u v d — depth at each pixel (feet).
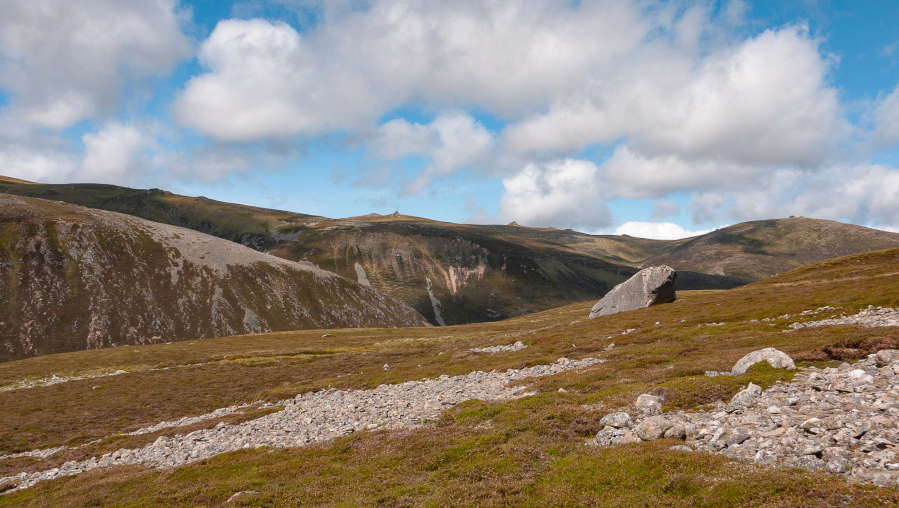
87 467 120.37
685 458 51.34
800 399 62.49
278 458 89.97
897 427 46.62
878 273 323.78
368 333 559.79
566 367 151.12
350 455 83.56
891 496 35.06
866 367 73.15
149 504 73.46
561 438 71.46
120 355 407.85
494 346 271.28
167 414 206.18
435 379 177.88
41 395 261.85
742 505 40.32
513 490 55.36
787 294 256.93
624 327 252.01
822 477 40.68
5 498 97.14
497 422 85.66
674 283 346.95
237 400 228.22
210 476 85.76
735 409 64.64
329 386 213.25
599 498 49.24
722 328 181.57
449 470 66.39
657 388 82.89
